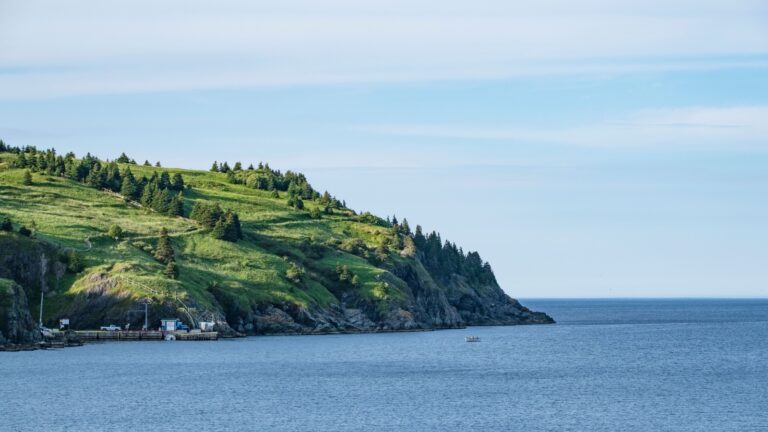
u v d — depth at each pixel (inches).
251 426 6323.8
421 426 6412.4
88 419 6491.1
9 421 6378.0
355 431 6205.7
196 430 6146.7
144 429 6156.5
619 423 6609.3
